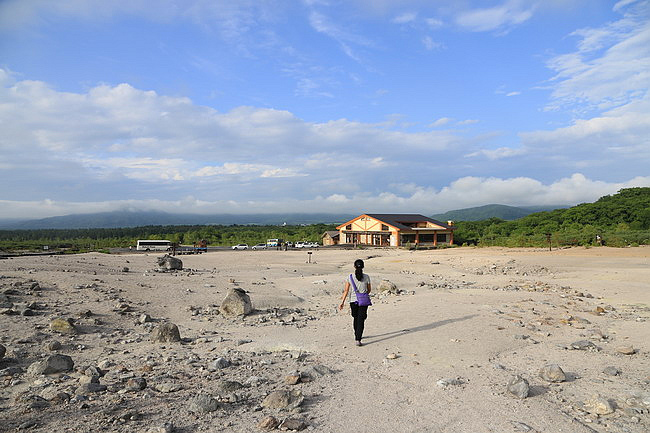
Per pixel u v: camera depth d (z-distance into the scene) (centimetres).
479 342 872
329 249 6781
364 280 900
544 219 8469
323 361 772
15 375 646
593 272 2473
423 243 7575
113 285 1631
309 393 591
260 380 639
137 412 496
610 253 3644
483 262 3328
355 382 642
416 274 2828
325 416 505
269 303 1556
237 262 3847
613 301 1470
